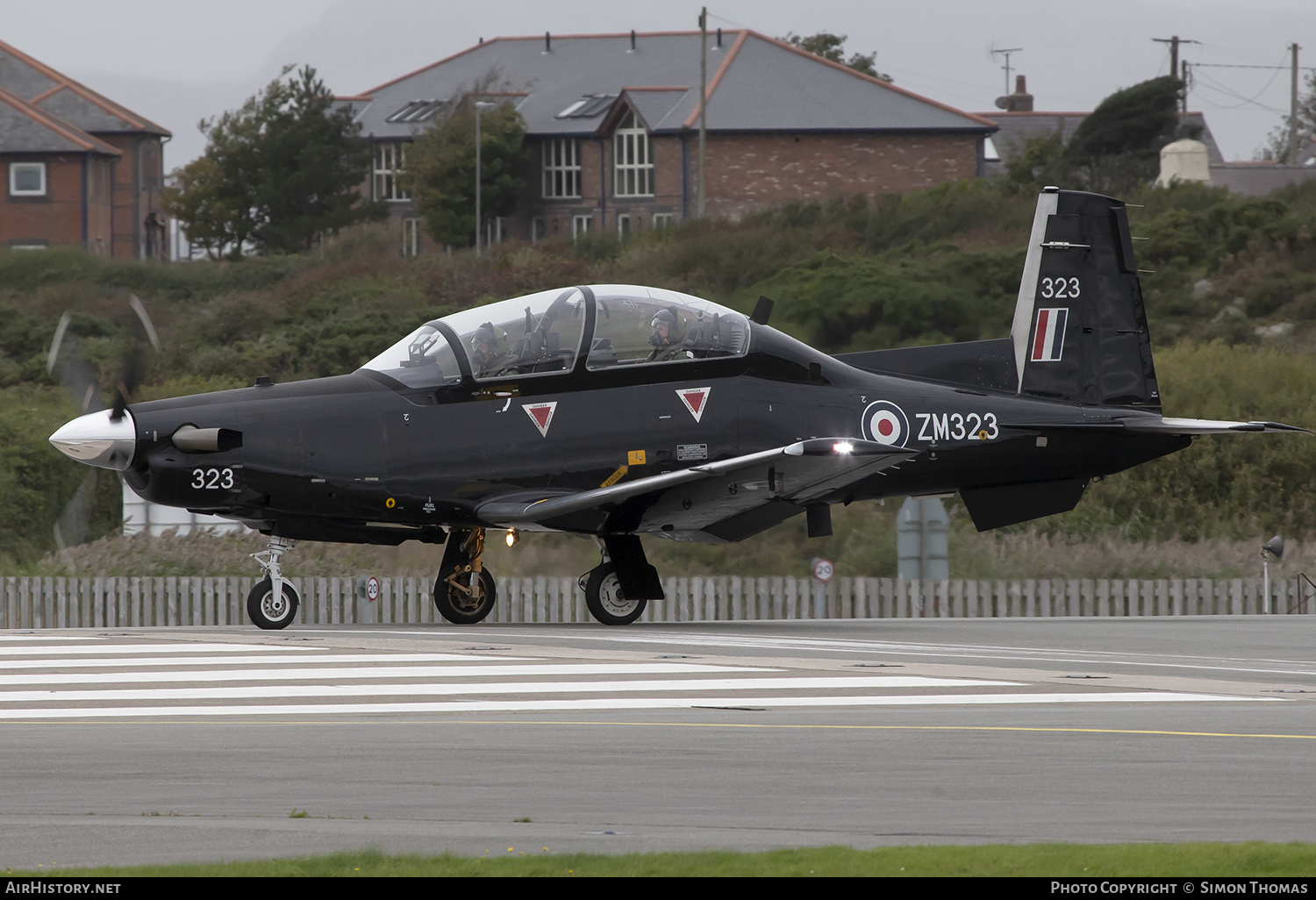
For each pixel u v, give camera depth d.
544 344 53.97
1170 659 46.41
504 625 57.75
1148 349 62.81
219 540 75.31
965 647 49.28
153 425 50.84
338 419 52.22
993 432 59.69
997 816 23.33
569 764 28.12
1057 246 61.66
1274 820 22.97
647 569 56.34
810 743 30.62
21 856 19.91
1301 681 41.19
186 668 42.94
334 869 18.52
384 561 73.88
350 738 31.42
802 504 56.84
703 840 21.17
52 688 39.34
